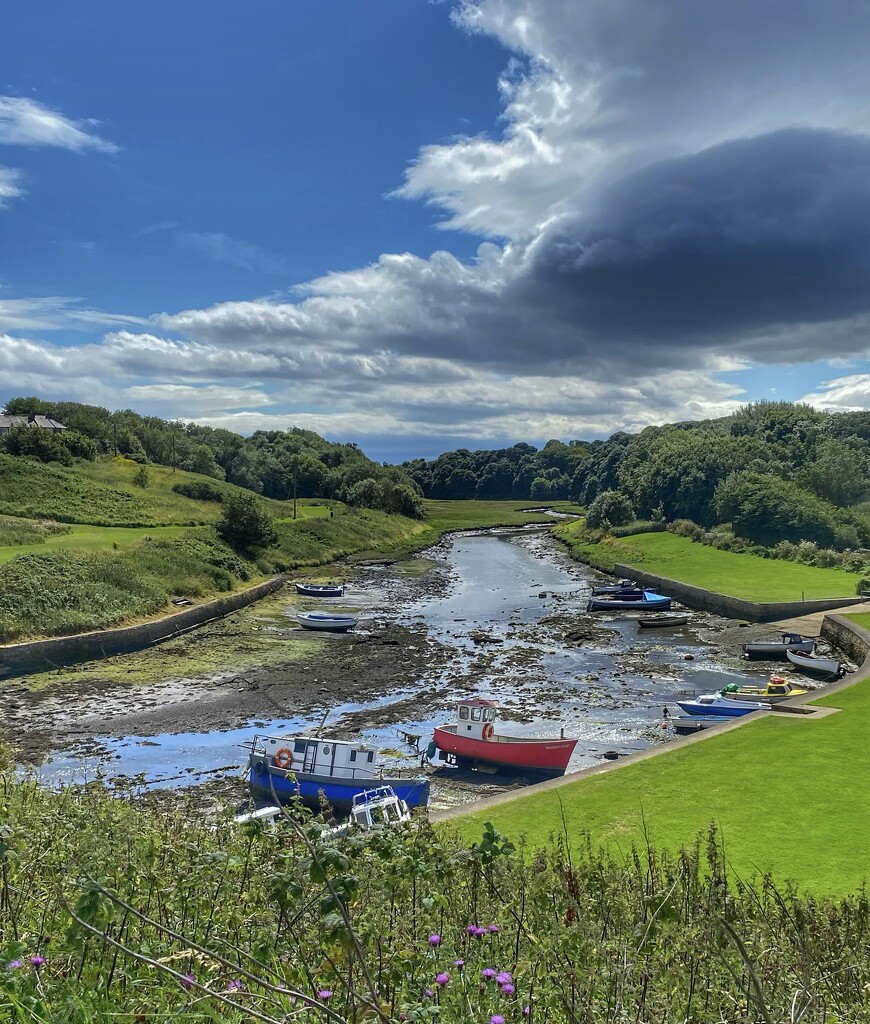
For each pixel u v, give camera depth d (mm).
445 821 14914
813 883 11242
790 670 36844
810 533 70188
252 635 43969
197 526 73562
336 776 20953
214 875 4770
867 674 28188
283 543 75625
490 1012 3309
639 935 4258
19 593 39219
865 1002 4344
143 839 5438
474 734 24703
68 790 8266
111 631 38750
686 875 5762
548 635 45219
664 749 19984
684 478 93625
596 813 15180
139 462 105250
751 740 20234
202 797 21328
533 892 4555
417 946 3773
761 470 86938
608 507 96125
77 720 28469
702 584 56750
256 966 3590
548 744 23906
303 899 3791
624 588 57000
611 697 32312
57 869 4680
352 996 2947
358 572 73125
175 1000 3434
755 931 4887
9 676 34156
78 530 62219
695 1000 3781
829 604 47906
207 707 30297
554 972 3652
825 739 19906
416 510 128125
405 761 25047
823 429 102500
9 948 3199
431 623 48875
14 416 107250
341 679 34844
